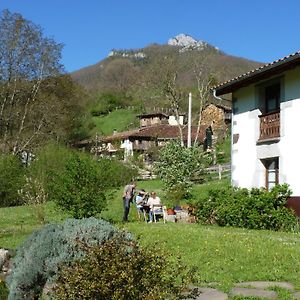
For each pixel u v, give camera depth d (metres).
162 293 5.60
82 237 7.49
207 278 8.85
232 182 20.30
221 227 16.41
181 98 50.88
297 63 16.17
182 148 27.66
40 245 7.78
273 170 18.34
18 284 7.71
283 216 15.95
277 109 18.16
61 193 16.78
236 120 20.30
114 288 5.54
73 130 61.94
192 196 25.12
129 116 84.62
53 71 44.75
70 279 5.68
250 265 9.59
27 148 42.81
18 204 27.08
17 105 44.75
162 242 11.55
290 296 7.61
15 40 42.41
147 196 19.98
